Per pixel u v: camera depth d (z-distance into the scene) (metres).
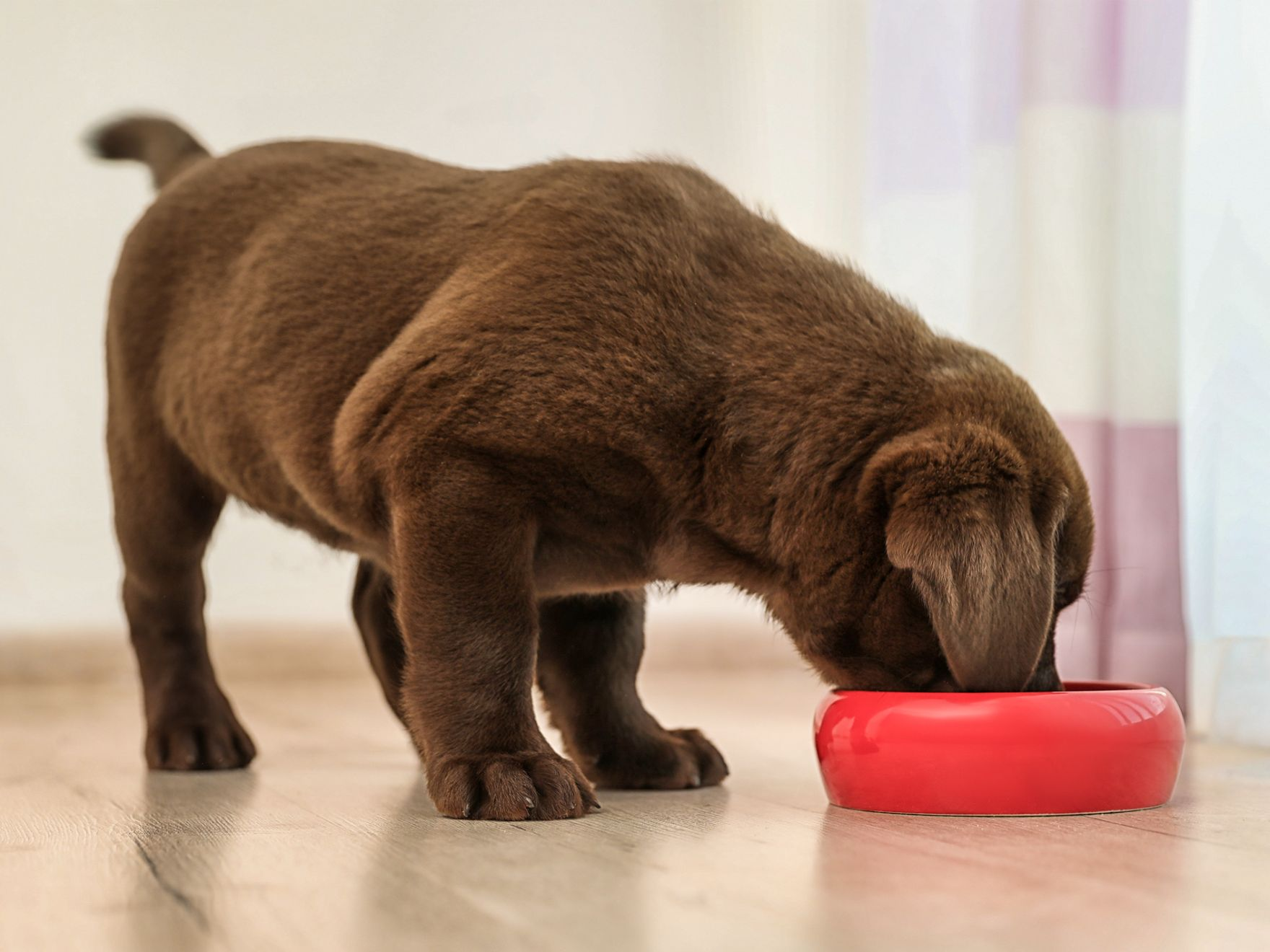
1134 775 0.98
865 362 1.00
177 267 1.20
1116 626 1.38
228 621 2.00
